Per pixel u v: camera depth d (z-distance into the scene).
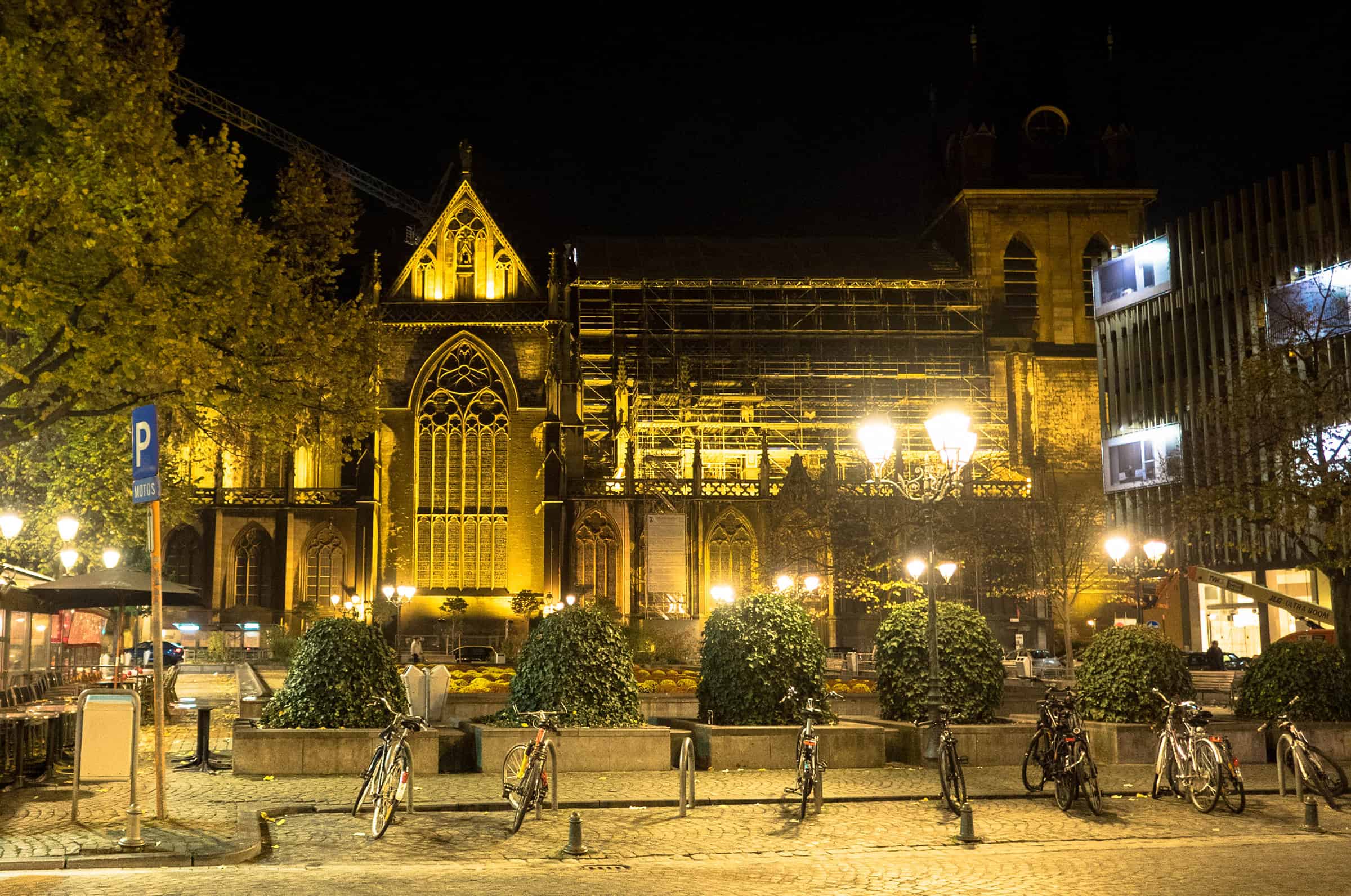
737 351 109.56
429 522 92.50
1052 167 120.50
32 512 39.25
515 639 85.12
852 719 29.33
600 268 115.44
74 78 26.70
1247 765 25.50
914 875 14.48
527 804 17.38
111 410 29.31
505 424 93.19
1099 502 89.88
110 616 53.62
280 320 32.41
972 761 25.86
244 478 97.00
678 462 104.69
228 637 90.94
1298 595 77.06
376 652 23.97
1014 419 110.38
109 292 26.08
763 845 16.58
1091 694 26.34
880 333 111.12
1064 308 117.25
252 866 14.88
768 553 83.44
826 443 101.38
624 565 92.88
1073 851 16.20
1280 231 83.88
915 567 44.22
